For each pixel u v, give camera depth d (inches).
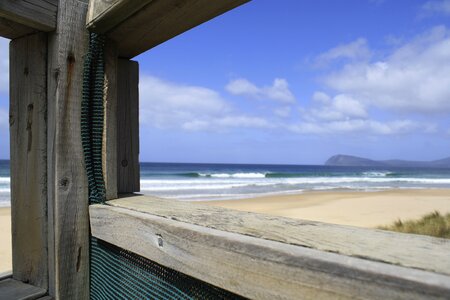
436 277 23.4
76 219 61.6
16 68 66.9
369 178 2086.6
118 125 72.7
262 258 32.6
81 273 62.5
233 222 43.1
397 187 1499.8
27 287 63.7
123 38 65.1
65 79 60.5
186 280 42.8
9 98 67.9
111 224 55.5
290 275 30.3
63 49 60.4
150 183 1323.8
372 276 25.3
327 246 31.1
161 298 46.5
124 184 72.7
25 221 65.8
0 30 63.2
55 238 60.4
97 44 62.9
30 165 64.6
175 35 64.1
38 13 58.0
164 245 44.1
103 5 57.0
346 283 26.7
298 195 1035.3
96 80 62.9
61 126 60.1
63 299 60.4
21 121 65.9
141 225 48.4
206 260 38.0
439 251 29.2
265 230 38.1
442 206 786.2
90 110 63.3
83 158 62.4
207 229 39.6
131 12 55.2
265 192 1143.0
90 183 62.6
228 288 35.6
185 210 52.5
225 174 1838.1
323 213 659.4
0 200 748.6
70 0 61.4
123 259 54.4
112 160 64.1
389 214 653.9
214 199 900.6
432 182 1852.9
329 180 1840.6
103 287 58.9
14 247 67.6
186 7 53.6
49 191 62.0
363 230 37.8
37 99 63.6
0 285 64.5
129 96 75.2
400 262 26.3
